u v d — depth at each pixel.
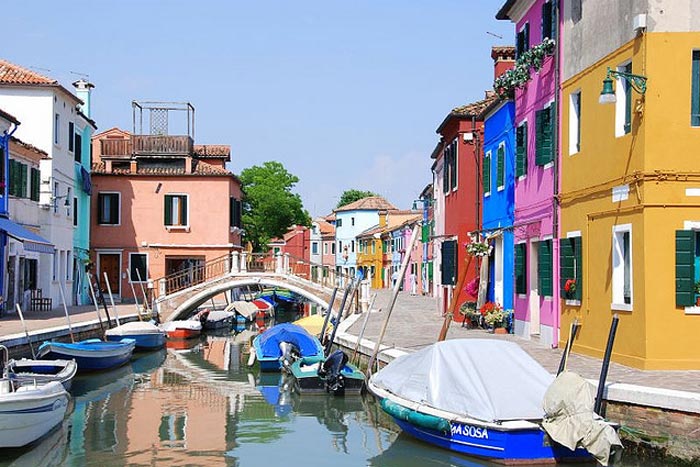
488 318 21.64
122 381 20.05
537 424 10.40
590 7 15.52
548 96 18.00
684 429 10.02
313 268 34.03
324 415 15.25
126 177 40.06
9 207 26.77
